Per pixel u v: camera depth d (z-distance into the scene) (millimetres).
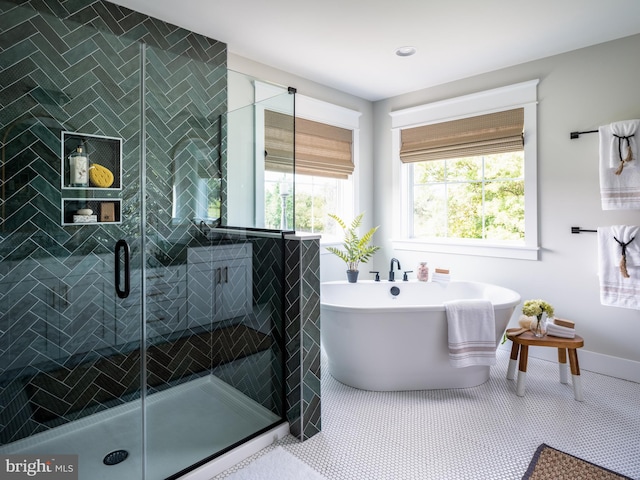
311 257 2064
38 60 1876
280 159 2189
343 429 2143
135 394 2027
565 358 2662
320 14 2363
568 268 2973
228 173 2357
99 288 2037
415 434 2084
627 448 1938
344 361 2646
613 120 2738
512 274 3258
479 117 3395
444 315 2479
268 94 2350
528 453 1903
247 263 2221
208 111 2426
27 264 1871
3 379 1804
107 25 2244
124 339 2062
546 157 3053
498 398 2477
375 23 2473
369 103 4094
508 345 3297
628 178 2607
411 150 3824
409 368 2559
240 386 2203
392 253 4031
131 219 2125
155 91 2219
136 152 2148
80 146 1992
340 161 3760
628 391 2561
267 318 2146
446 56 2992
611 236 2668
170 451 1861
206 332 2250
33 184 1882
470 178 3629
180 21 2457
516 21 2453
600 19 2434
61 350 1938
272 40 2707
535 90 3080
